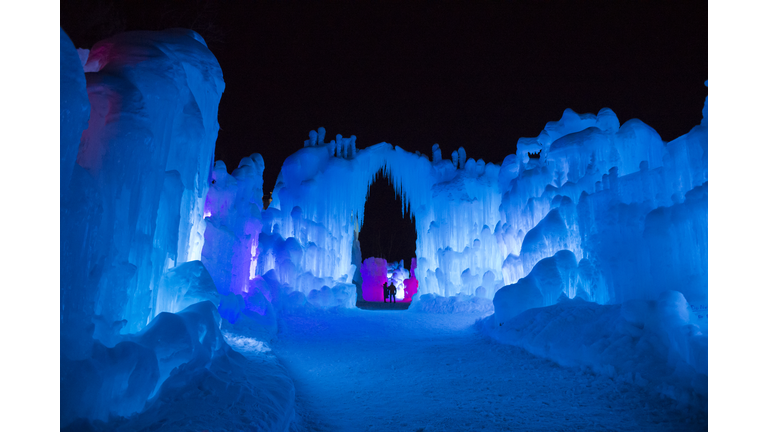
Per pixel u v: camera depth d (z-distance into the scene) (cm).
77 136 310
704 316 596
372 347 956
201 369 446
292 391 548
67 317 316
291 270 1319
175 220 529
